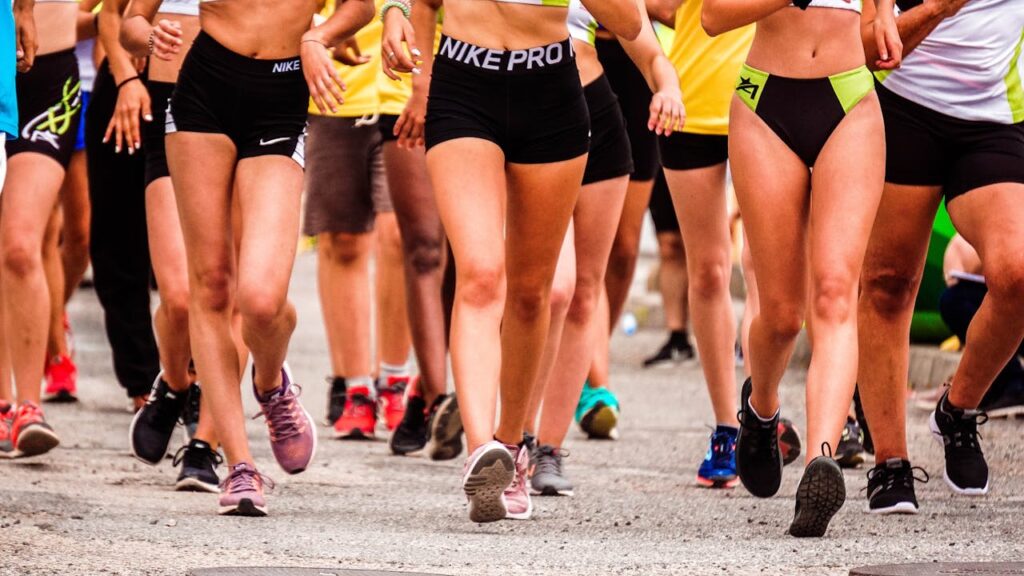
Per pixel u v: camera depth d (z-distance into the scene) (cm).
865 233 1836
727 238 2373
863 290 2056
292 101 1942
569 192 1870
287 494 2228
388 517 2031
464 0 1845
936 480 2383
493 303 1816
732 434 2370
